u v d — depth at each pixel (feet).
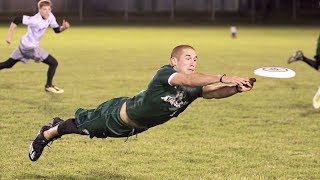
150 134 91.40
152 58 228.02
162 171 70.69
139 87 145.28
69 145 83.10
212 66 200.85
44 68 186.60
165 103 56.54
